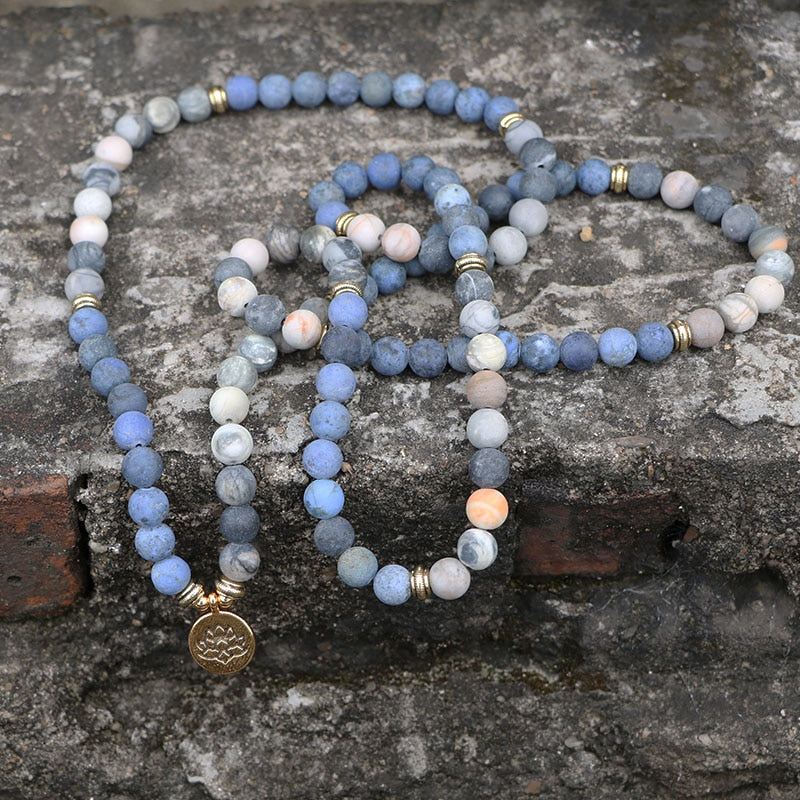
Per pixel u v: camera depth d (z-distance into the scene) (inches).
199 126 22.2
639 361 20.0
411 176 21.3
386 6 23.2
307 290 20.7
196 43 22.9
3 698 19.9
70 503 19.3
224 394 19.3
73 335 20.0
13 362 20.0
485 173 21.6
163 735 20.2
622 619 20.3
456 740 20.2
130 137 21.7
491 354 19.5
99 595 20.0
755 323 20.2
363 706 20.3
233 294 20.0
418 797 20.2
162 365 20.0
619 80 22.4
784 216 21.1
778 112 22.0
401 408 19.7
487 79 22.5
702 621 20.2
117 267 20.8
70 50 22.7
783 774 20.2
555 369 19.9
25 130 22.0
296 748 20.2
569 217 21.2
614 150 21.7
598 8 23.1
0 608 20.0
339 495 19.2
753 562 20.0
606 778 20.2
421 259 20.4
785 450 19.3
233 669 19.6
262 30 23.0
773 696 20.2
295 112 22.3
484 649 20.6
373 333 20.2
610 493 19.6
